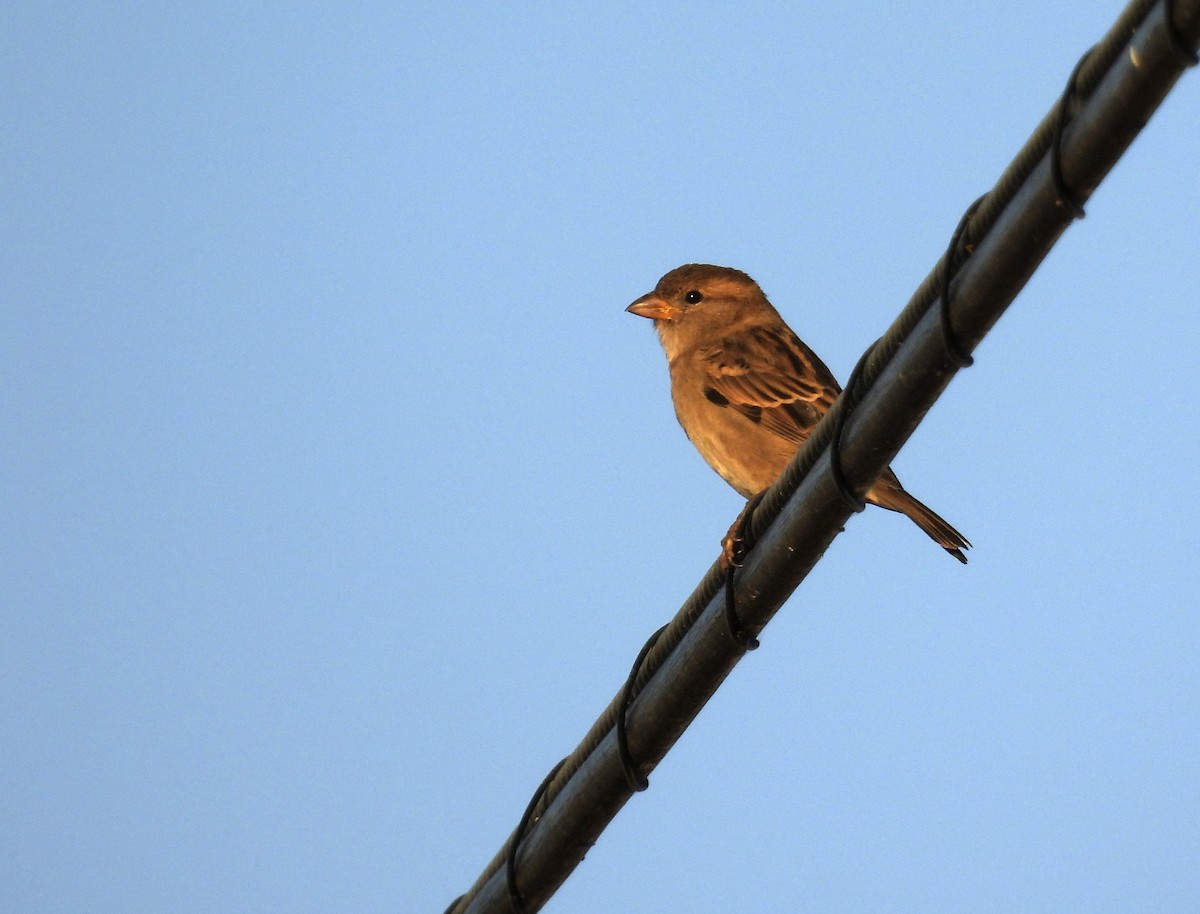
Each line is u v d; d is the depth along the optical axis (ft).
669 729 37.55
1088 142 26.91
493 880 41.32
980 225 29.60
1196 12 24.71
